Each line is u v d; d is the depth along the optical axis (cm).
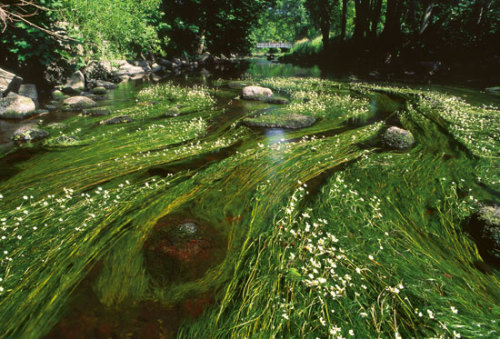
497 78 1833
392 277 265
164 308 242
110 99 1161
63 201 378
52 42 1026
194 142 652
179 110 958
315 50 4350
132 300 249
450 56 2400
